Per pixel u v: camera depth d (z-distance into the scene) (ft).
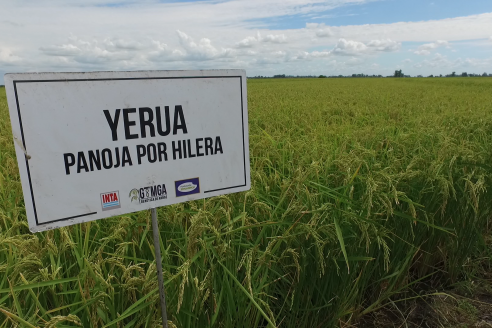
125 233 8.25
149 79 5.79
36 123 5.04
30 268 6.57
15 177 12.91
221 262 7.32
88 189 5.55
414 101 45.50
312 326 9.12
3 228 9.25
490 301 11.55
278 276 8.57
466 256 12.14
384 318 10.75
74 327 5.90
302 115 28.43
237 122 6.84
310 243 8.47
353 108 35.01
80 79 5.24
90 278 6.58
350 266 9.16
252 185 10.07
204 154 6.55
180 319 6.91
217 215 7.59
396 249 10.89
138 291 6.86
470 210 11.57
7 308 6.16
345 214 8.67
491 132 20.36
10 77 4.77
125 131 5.72
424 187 10.95
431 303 11.40
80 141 5.38
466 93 64.28
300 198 8.73
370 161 12.44
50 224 5.35
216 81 6.45
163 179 6.18
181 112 6.17
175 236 8.68
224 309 7.66
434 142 15.56
